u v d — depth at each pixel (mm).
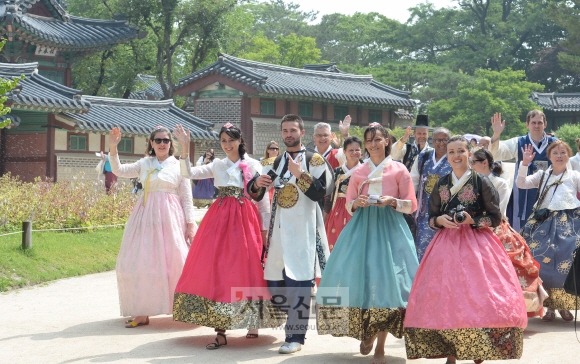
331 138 8984
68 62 30406
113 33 30359
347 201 6160
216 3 34125
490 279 5391
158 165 7535
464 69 59031
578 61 45531
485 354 5266
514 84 45906
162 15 33875
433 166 7648
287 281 6352
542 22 59094
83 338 6777
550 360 5863
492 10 61656
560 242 7594
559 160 7770
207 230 6625
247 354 6176
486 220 5523
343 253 5941
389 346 6562
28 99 20828
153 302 7254
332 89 31328
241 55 50750
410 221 7520
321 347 6469
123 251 7375
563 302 7516
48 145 22641
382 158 6148
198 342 6637
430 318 5395
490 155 7234
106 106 25422
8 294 9242
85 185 16000
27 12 29781
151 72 38844
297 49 53250
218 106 29438
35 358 6043
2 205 12711
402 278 5820
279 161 6594
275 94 28531
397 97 33375
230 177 6648
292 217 6375
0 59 28078
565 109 46188
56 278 10406
